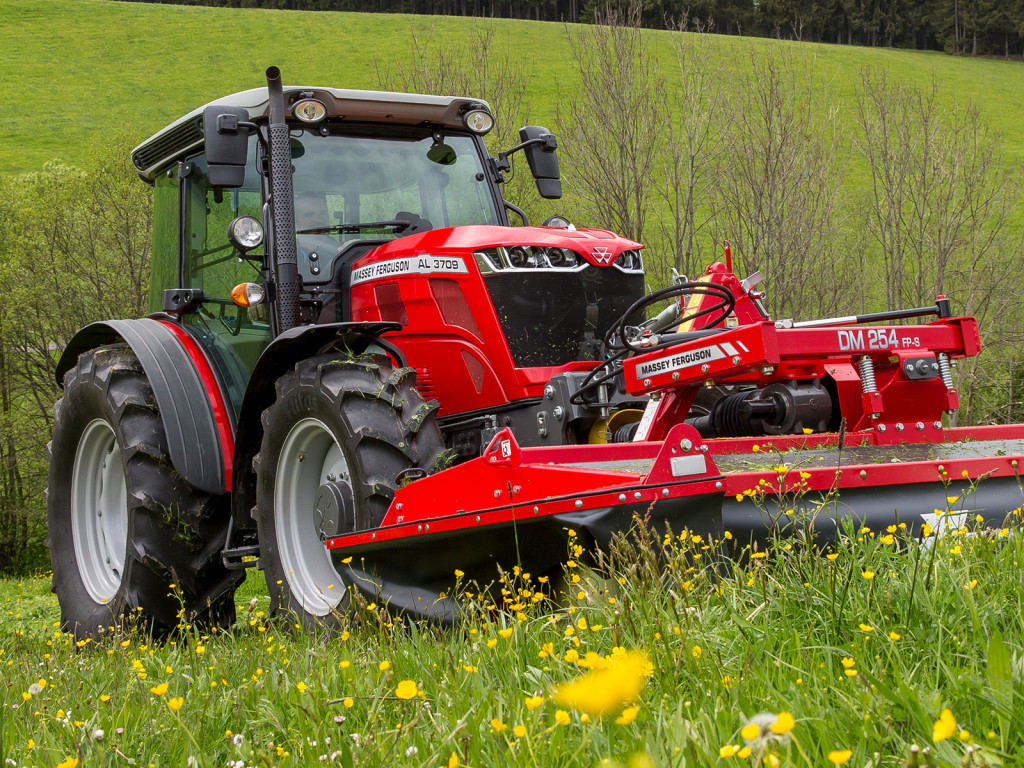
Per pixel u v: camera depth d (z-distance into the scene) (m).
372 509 3.39
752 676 1.71
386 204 4.54
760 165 14.13
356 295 4.36
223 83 47.59
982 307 14.94
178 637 4.41
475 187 4.78
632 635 1.98
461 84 14.32
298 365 3.78
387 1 63.06
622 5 14.54
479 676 1.97
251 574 9.27
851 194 16.03
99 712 2.28
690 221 14.14
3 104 45.75
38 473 20.14
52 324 18.88
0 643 4.73
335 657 2.51
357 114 4.46
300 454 3.84
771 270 14.13
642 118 13.99
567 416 3.80
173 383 4.37
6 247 19.05
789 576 2.29
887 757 1.33
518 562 2.74
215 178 3.96
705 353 3.16
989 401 14.26
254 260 4.28
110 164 18.80
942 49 58.31
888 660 1.77
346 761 1.60
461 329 4.06
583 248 4.17
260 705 2.13
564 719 1.41
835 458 3.33
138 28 55.56
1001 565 2.24
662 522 2.56
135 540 4.29
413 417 3.53
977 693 1.51
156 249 5.49
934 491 3.21
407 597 3.09
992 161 15.48
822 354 3.41
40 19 57.03
